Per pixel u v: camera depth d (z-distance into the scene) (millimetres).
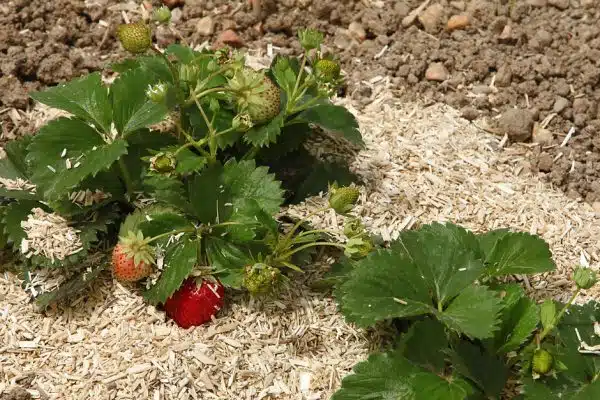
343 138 846
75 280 752
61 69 894
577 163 879
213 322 746
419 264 721
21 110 867
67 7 933
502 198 837
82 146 750
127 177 766
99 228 762
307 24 953
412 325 711
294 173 817
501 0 966
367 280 706
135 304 751
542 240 749
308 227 779
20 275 765
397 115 887
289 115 795
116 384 716
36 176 739
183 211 754
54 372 724
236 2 954
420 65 919
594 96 913
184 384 717
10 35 900
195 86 750
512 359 732
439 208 819
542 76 919
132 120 751
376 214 803
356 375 696
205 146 778
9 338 738
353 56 935
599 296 788
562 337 721
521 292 730
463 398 681
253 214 738
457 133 880
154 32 932
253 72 730
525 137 887
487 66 923
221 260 745
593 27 955
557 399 694
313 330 749
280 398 722
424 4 964
